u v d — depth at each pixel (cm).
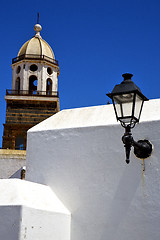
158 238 810
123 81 686
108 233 863
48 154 1005
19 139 3712
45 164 999
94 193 907
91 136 955
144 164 868
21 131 3662
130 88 660
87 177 929
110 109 1017
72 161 962
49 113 3709
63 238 871
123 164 891
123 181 881
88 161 940
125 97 670
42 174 994
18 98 3697
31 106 3722
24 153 3055
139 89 680
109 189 891
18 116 3700
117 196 877
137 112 675
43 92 3775
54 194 955
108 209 878
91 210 898
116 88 679
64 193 946
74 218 911
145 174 861
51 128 1029
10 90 3756
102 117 992
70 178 952
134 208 852
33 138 1044
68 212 915
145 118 905
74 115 1060
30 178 1008
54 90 3869
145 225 830
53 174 978
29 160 1027
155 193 841
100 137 941
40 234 795
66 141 988
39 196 869
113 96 680
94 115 1018
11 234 751
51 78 3881
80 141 966
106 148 925
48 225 823
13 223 756
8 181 855
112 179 895
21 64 3838
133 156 884
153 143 870
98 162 925
